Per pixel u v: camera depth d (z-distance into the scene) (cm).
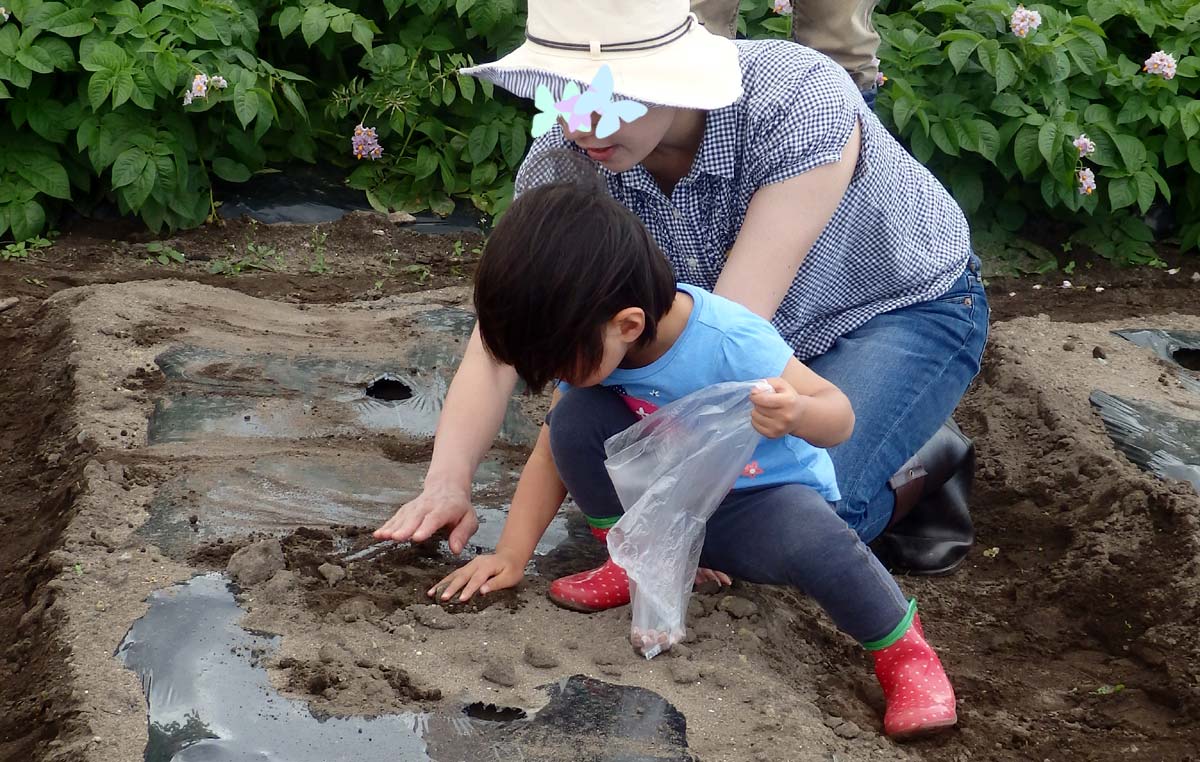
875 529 299
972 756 239
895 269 290
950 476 315
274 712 220
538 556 286
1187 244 560
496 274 206
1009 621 299
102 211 520
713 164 264
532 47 250
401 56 549
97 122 495
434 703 224
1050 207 539
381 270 498
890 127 542
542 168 264
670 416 235
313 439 340
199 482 304
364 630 245
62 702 223
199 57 512
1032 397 397
